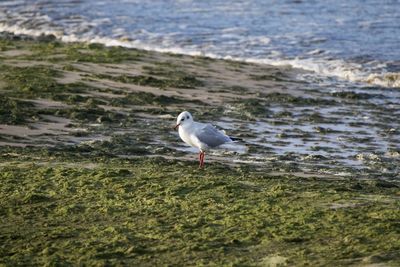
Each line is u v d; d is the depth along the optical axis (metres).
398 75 25.84
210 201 11.93
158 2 39.94
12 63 25.06
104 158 15.26
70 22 35.78
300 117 20.53
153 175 13.46
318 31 32.91
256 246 10.03
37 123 18.38
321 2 39.19
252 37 32.12
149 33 33.22
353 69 26.98
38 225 11.15
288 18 35.62
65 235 10.70
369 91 24.23
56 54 26.91
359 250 9.62
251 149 17.06
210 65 26.91
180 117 15.16
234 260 9.54
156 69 25.39
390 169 15.77
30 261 9.81
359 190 12.97
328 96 23.30
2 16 37.28
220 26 34.25
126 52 28.02
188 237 10.44
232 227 10.76
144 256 9.86
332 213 11.13
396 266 8.91
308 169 15.43
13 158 15.02
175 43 31.33
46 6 39.56
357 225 10.59
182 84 23.53
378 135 18.88
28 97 20.73
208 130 15.02
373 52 29.33
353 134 18.91
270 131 18.89
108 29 34.16
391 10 37.09
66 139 17.17
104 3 40.12
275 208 11.48
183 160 15.66
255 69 26.80
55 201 12.15
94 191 12.56
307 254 9.60
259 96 22.77
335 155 16.84
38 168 13.93
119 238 10.46
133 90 22.34
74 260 9.80
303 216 11.03
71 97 20.81
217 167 14.87
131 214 11.48
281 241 10.13
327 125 19.77
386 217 10.88
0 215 11.61
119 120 19.12
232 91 23.20
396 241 9.88
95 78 23.44
